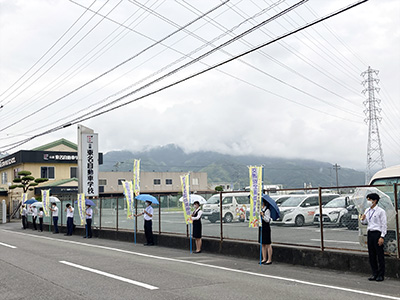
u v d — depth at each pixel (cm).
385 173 1187
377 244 916
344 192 1365
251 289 824
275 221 1335
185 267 1126
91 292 803
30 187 5138
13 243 1866
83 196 2241
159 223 1742
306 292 795
